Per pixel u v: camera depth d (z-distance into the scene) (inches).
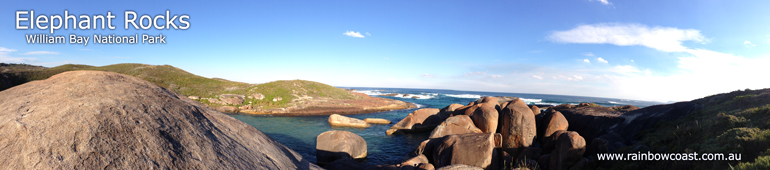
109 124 181.8
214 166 191.6
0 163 137.9
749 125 398.6
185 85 2326.5
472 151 570.6
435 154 633.6
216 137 243.9
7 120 168.6
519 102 960.9
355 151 735.7
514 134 793.6
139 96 248.5
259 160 245.6
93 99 211.0
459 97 4350.4
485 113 916.6
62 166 141.0
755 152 322.0
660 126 644.1
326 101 2108.8
